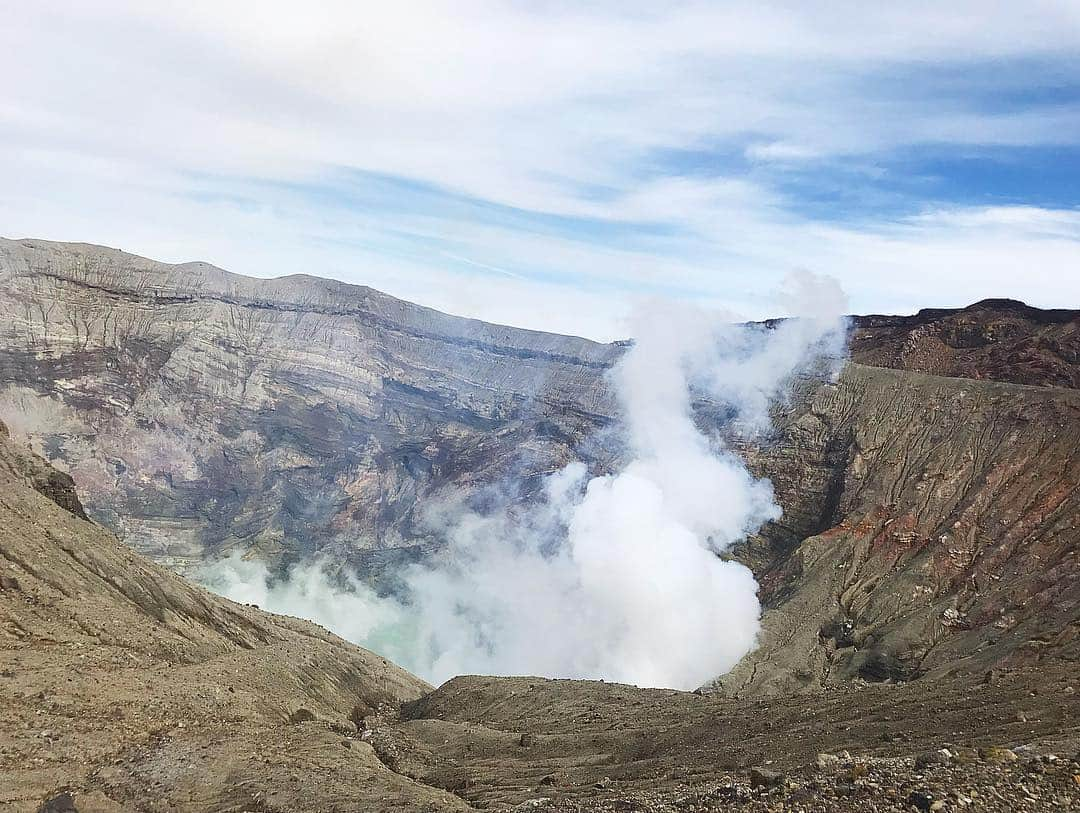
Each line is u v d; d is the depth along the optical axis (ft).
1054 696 133.90
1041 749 89.71
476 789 156.76
